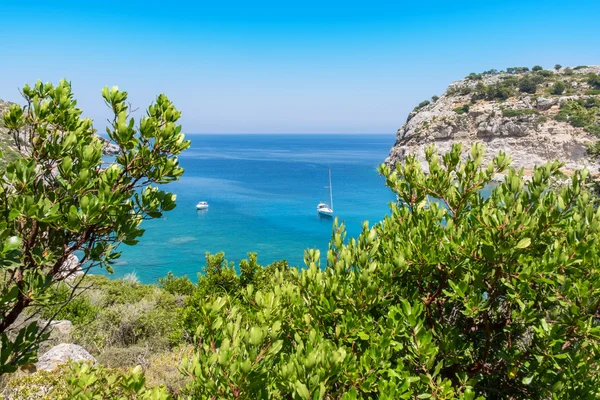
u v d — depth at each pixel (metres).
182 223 63.12
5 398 7.41
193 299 11.97
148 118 3.70
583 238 4.30
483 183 4.94
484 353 4.60
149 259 43.00
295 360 3.44
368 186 111.81
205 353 3.79
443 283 4.80
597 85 110.31
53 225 3.19
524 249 4.33
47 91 3.83
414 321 3.94
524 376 4.48
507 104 107.94
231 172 149.00
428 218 5.04
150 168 3.76
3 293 3.14
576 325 3.70
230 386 3.17
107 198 3.21
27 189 3.24
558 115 93.06
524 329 4.72
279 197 91.50
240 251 47.16
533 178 4.75
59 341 12.03
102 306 15.74
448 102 133.25
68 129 3.78
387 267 4.57
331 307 4.47
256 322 4.27
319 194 96.50
